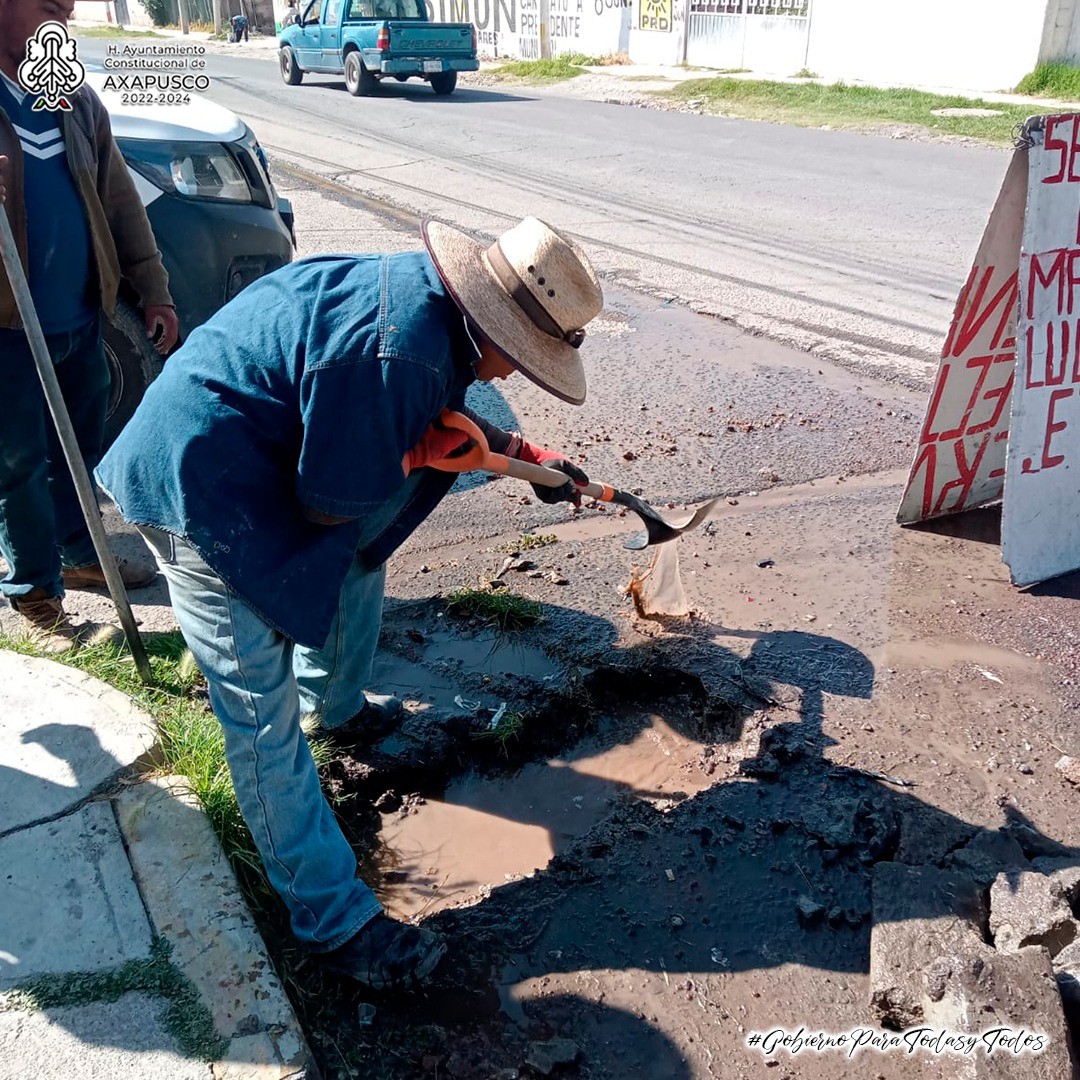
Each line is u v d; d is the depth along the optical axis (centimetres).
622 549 392
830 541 396
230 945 212
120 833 237
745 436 485
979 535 402
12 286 247
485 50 2872
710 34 2183
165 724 274
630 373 561
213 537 186
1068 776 276
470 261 189
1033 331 337
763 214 935
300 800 211
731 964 229
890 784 275
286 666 208
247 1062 192
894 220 918
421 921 238
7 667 290
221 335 194
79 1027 196
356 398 178
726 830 263
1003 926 224
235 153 441
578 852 259
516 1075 204
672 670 323
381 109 1633
